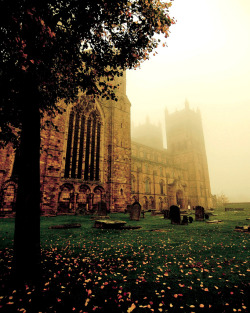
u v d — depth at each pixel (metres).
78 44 6.59
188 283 3.86
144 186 42.97
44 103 7.34
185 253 6.06
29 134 4.43
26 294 3.38
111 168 28.19
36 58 4.73
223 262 5.13
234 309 2.90
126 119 33.03
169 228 11.85
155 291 3.52
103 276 4.25
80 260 5.36
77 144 25.11
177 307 2.99
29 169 4.25
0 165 17.97
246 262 5.10
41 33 4.67
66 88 8.01
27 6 4.23
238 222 15.23
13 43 4.38
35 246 3.98
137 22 6.22
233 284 3.78
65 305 3.07
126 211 25.86
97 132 28.69
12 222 13.66
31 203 4.11
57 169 21.41
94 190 25.83
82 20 5.73
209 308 2.95
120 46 6.77
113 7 5.59
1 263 4.89
